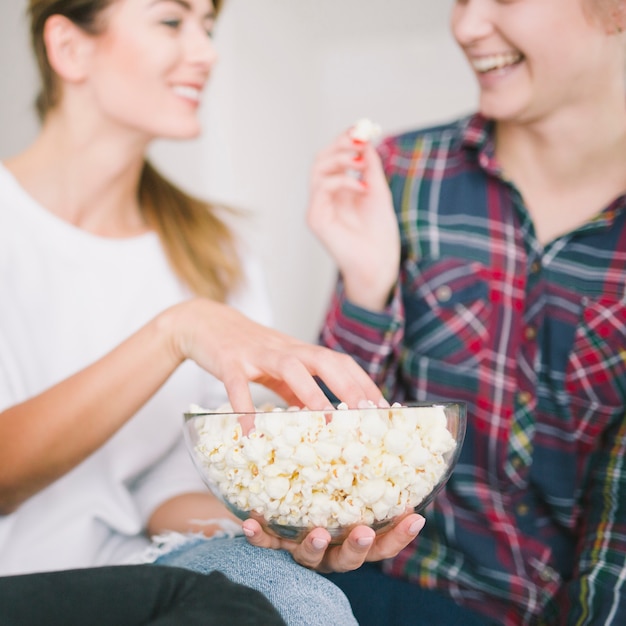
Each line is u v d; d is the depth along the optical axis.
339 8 3.47
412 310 1.22
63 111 1.31
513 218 1.18
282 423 0.66
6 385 1.13
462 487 1.12
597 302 1.11
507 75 1.09
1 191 1.27
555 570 1.09
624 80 1.12
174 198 1.47
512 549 1.08
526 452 1.10
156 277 1.38
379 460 0.66
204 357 0.86
